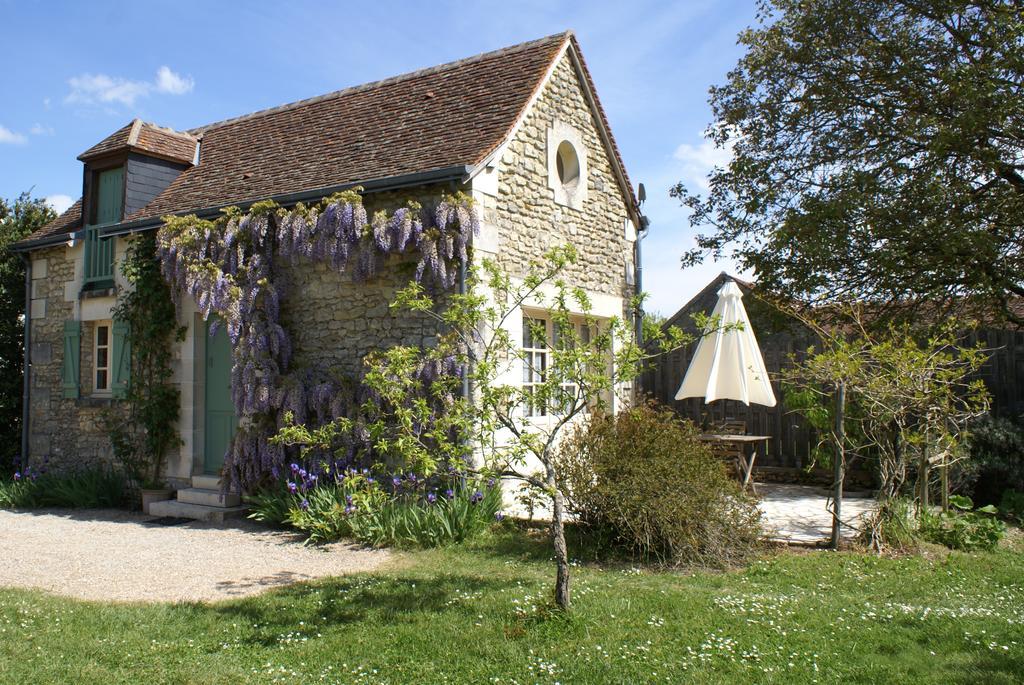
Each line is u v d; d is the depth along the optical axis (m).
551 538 7.31
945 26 10.38
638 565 6.46
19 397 12.91
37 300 11.66
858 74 10.87
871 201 9.88
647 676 3.93
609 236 10.98
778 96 11.59
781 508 9.00
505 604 5.14
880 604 5.24
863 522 7.36
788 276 11.07
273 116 12.00
